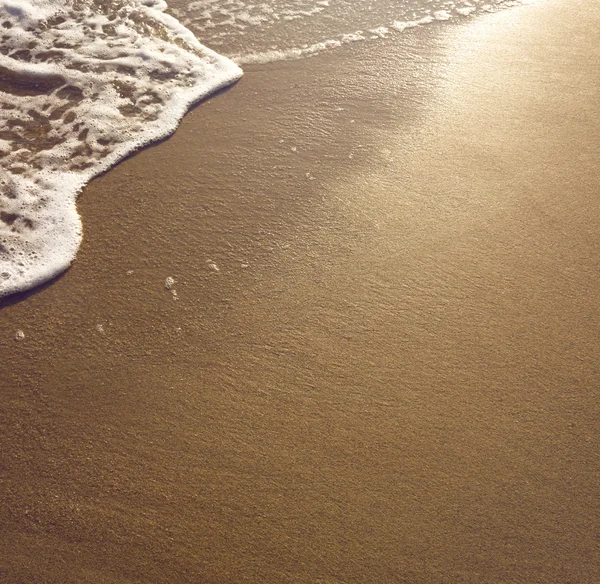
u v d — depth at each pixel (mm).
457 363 2377
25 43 3988
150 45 3998
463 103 3518
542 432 2189
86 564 1916
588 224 2854
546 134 3311
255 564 1911
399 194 3016
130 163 3213
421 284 2637
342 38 4051
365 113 3473
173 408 2262
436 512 2008
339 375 2346
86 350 2445
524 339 2449
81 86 3693
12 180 3111
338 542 1948
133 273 2709
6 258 2762
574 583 1889
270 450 2146
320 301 2588
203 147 3295
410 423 2213
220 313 2557
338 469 2098
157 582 1885
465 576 1894
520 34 4062
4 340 2471
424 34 4082
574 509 2018
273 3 4379
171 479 2082
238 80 3730
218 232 2863
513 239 2799
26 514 2012
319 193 3029
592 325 2492
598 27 4113
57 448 2164
